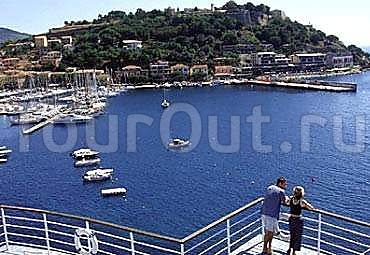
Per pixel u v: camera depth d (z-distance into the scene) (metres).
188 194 47.00
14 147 76.62
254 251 10.93
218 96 147.75
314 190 47.06
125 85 182.50
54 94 154.75
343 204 42.25
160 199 45.66
